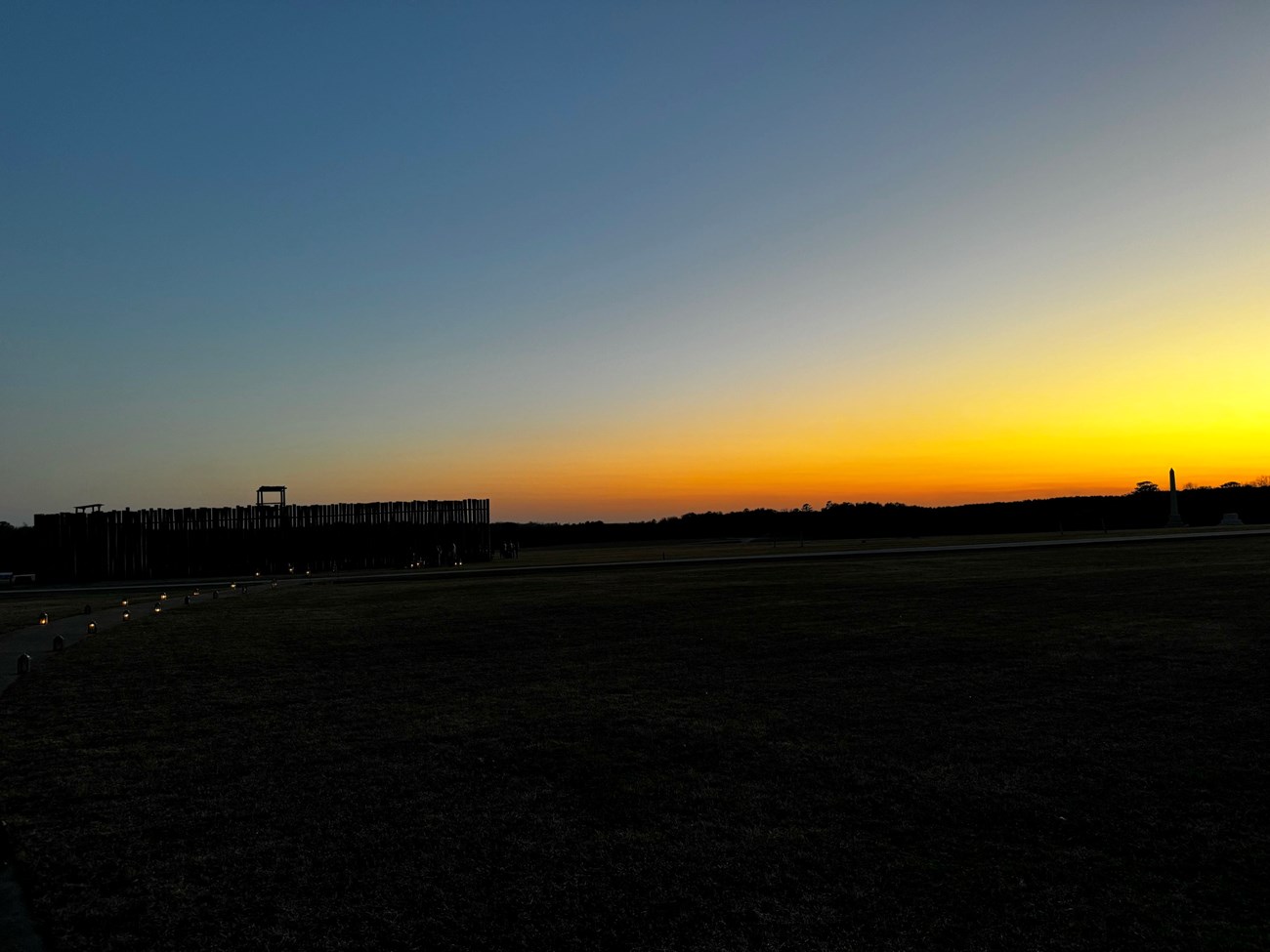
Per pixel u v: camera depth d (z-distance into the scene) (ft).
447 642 40.57
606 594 60.18
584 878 14.66
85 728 25.75
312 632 45.98
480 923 13.16
